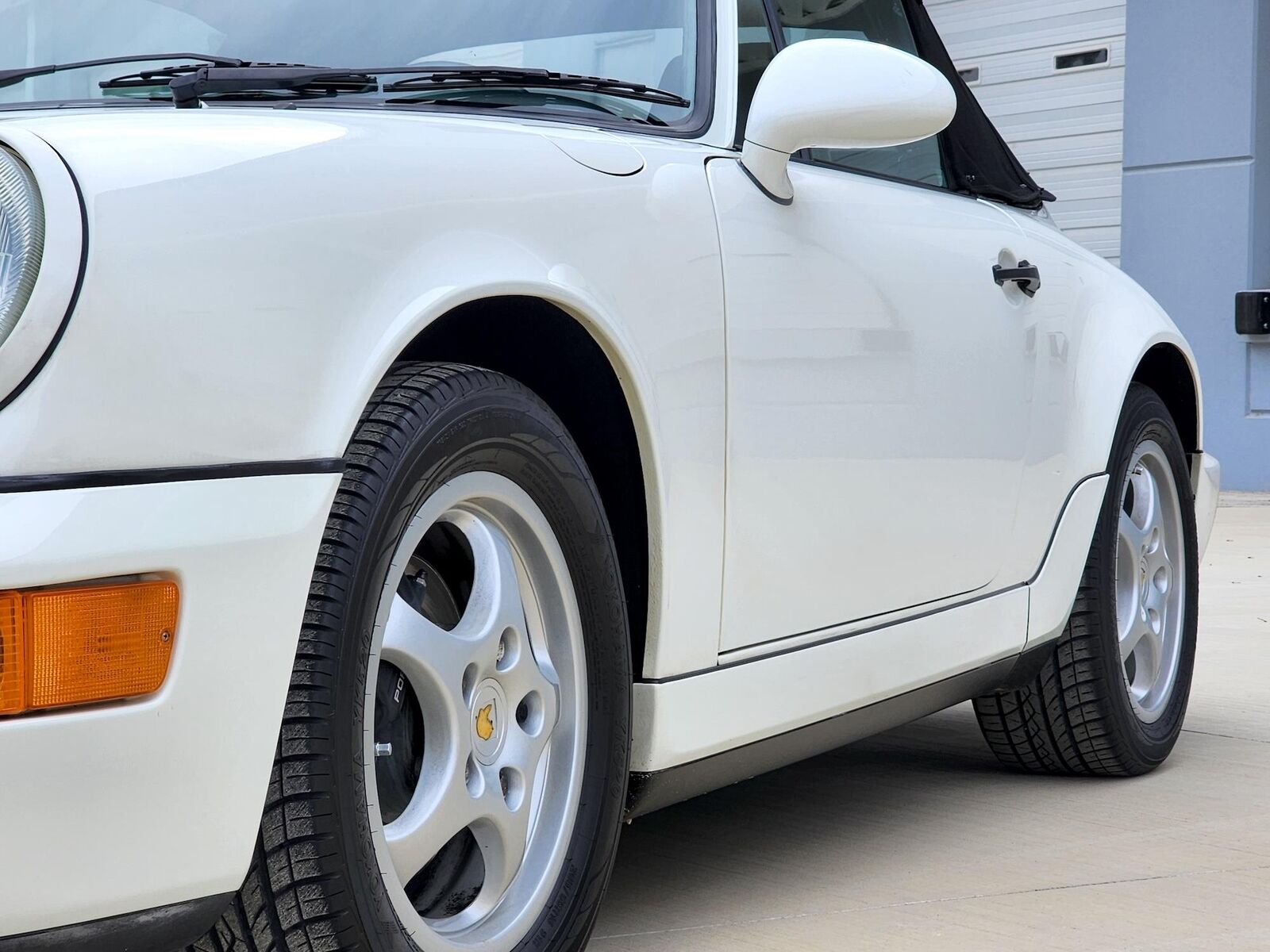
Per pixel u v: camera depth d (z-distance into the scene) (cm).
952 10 1205
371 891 168
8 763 138
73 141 155
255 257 158
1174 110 1076
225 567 150
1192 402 390
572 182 204
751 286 229
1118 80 1116
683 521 214
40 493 141
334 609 163
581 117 230
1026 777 357
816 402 241
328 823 162
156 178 155
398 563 175
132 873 146
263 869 161
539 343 206
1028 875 272
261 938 164
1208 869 276
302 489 157
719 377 221
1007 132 1180
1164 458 372
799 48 244
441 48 242
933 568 279
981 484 293
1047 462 322
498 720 194
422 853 180
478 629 190
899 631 268
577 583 202
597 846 204
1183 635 375
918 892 261
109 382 145
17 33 255
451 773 183
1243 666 477
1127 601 357
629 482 214
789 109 238
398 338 168
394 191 176
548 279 190
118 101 216
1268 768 361
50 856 141
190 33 248
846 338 250
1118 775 352
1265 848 291
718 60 258
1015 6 1169
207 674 149
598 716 204
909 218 283
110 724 142
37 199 147
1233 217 1055
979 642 295
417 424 175
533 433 194
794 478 237
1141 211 1097
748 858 282
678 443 212
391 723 181
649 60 252
